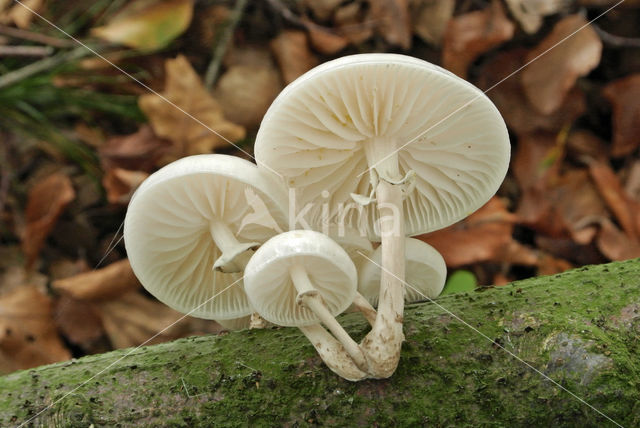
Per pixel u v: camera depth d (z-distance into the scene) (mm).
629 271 338
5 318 447
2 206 485
